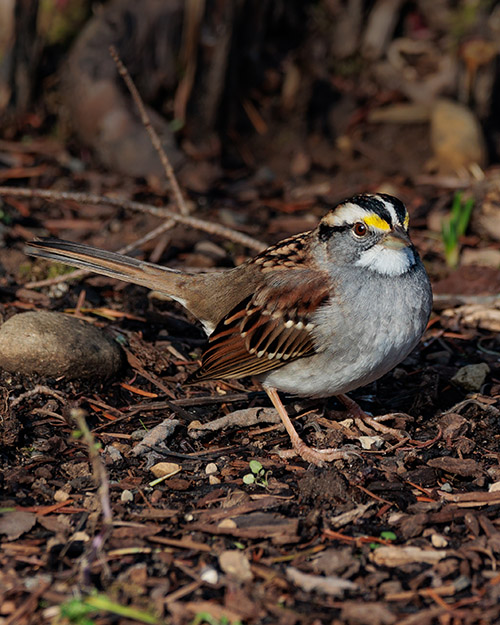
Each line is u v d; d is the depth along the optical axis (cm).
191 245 1312
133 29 1555
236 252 1298
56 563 694
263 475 839
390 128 1628
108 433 898
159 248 1281
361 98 1669
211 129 1616
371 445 889
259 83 1662
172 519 759
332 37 1689
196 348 1076
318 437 901
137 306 1137
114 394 968
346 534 749
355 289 830
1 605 646
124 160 1506
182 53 1587
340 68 1694
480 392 991
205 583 677
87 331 988
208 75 1595
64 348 945
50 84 1597
